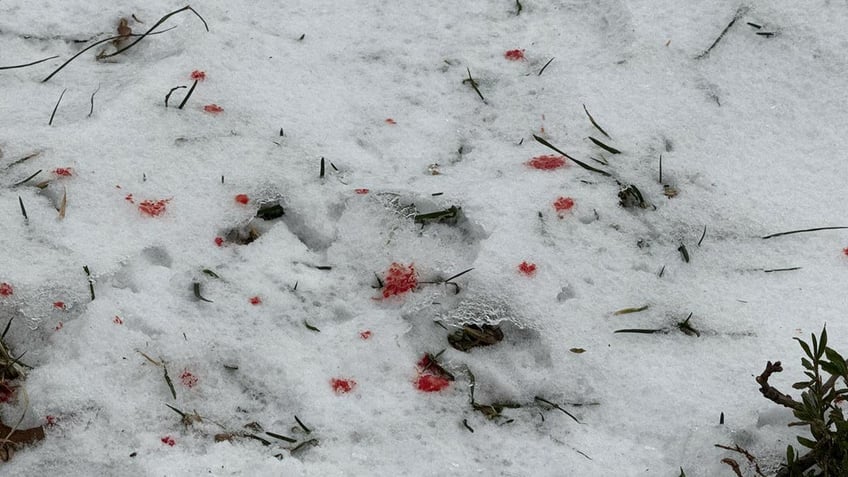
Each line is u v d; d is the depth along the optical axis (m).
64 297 3.27
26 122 3.40
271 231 3.34
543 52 3.51
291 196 3.36
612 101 3.46
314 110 3.45
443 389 3.25
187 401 3.23
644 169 3.40
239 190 3.36
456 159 3.41
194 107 3.43
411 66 3.50
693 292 3.31
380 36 3.53
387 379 3.26
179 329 3.26
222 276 3.30
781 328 3.29
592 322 3.29
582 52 3.51
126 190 3.35
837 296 3.31
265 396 3.24
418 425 3.23
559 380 3.26
